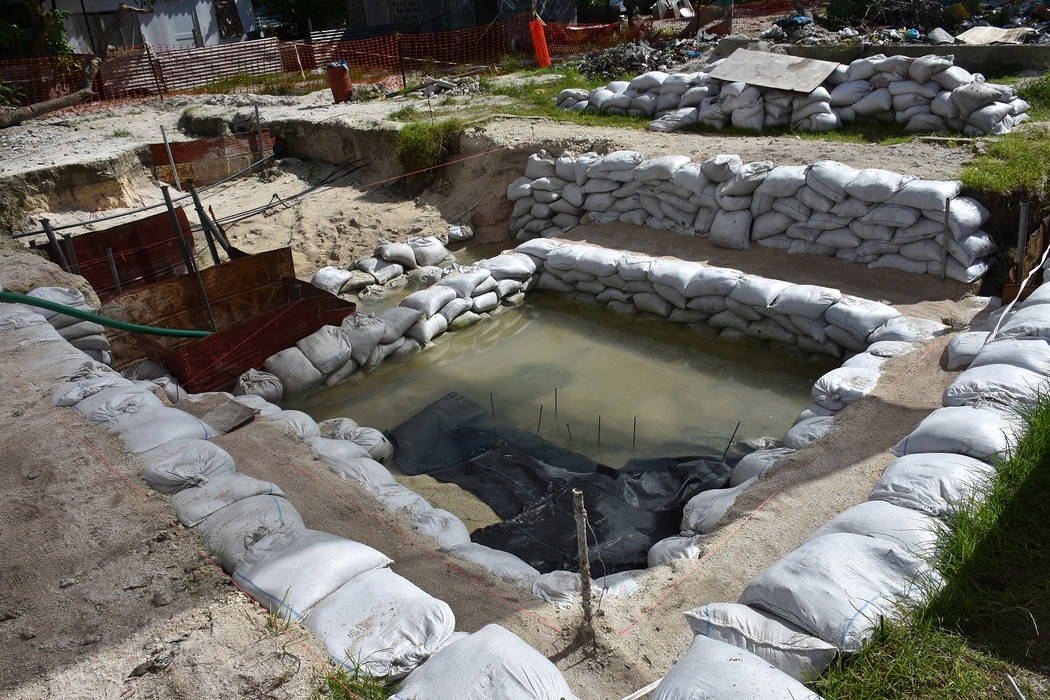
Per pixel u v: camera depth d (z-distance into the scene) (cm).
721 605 341
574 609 404
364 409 761
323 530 467
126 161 1337
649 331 905
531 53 2025
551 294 1025
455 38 2097
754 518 475
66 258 924
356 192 1364
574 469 618
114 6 2052
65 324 725
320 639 339
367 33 2322
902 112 1098
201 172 1434
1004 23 1499
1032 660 319
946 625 335
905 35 1408
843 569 339
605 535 528
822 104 1137
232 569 394
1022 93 1137
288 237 1199
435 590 420
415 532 479
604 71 1658
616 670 362
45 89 1819
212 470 480
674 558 454
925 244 803
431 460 649
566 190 1113
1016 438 427
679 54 1692
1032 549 374
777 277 870
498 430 691
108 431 528
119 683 328
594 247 997
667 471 600
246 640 343
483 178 1238
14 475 482
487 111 1446
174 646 344
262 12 3005
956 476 400
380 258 1080
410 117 1446
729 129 1211
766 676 281
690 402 735
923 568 342
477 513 563
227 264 862
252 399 684
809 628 321
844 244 865
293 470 539
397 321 859
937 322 707
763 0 2127
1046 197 803
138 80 1955
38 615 370
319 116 1534
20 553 413
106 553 411
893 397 589
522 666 300
